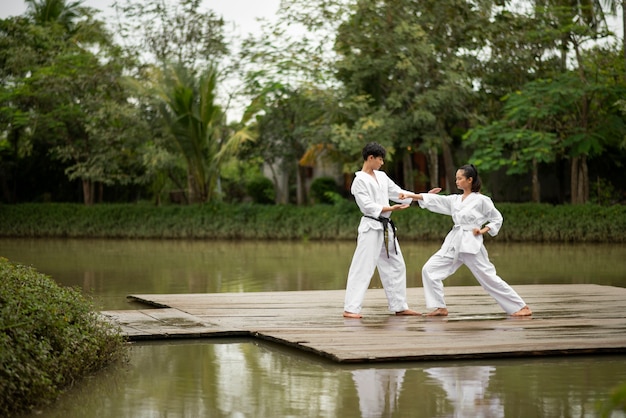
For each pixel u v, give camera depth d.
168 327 6.75
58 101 22.06
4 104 22.45
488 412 4.34
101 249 18.06
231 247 18.97
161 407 4.46
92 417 4.26
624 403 2.74
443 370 5.34
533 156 18.77
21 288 4.87
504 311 7.50
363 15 20.05
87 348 5.22
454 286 10.63
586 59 20.45
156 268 13.55
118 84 21.80
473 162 19.22
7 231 22.69
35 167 24.77
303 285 11.02
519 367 5.43
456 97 19.78
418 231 20.50
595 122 19.88
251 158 23.62
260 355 5.91
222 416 4.29
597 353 5.82
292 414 4.32
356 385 4.95
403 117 20.55
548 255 16.11
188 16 22.55
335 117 20.58
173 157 21.73
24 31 23.06
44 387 4.44
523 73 20.78
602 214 19.45
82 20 23.55
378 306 7.86
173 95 21.12
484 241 20.16
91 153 22.53
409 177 22.17
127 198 26.05
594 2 19.64
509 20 20.14
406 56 19.97
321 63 21.05
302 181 24.06
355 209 21.28
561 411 4.35
